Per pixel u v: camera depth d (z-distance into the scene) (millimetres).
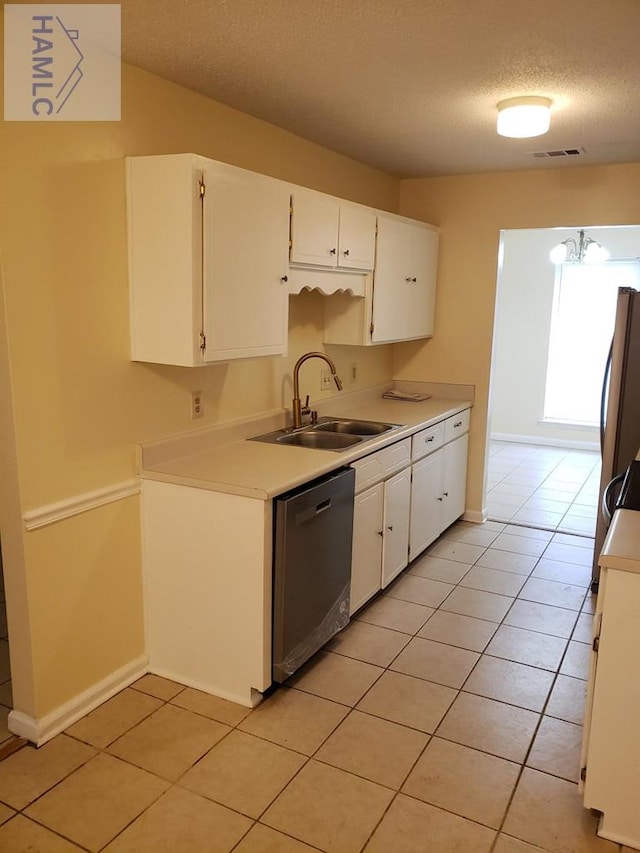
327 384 3832
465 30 2041
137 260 2381
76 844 1877
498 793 2090
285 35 2096
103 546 2453
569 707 2535
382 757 2242
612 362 3393
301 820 1970
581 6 1869
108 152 2285
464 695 2602
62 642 2332
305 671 2750
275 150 3131
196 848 1866
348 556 2910
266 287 2662
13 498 2131
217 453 2861
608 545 1836
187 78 2479
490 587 3586
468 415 4418
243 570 2428
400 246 3775
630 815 1875
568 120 2957
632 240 6508
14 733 2326
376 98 2703
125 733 2346
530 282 6984
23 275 2051
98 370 2346
